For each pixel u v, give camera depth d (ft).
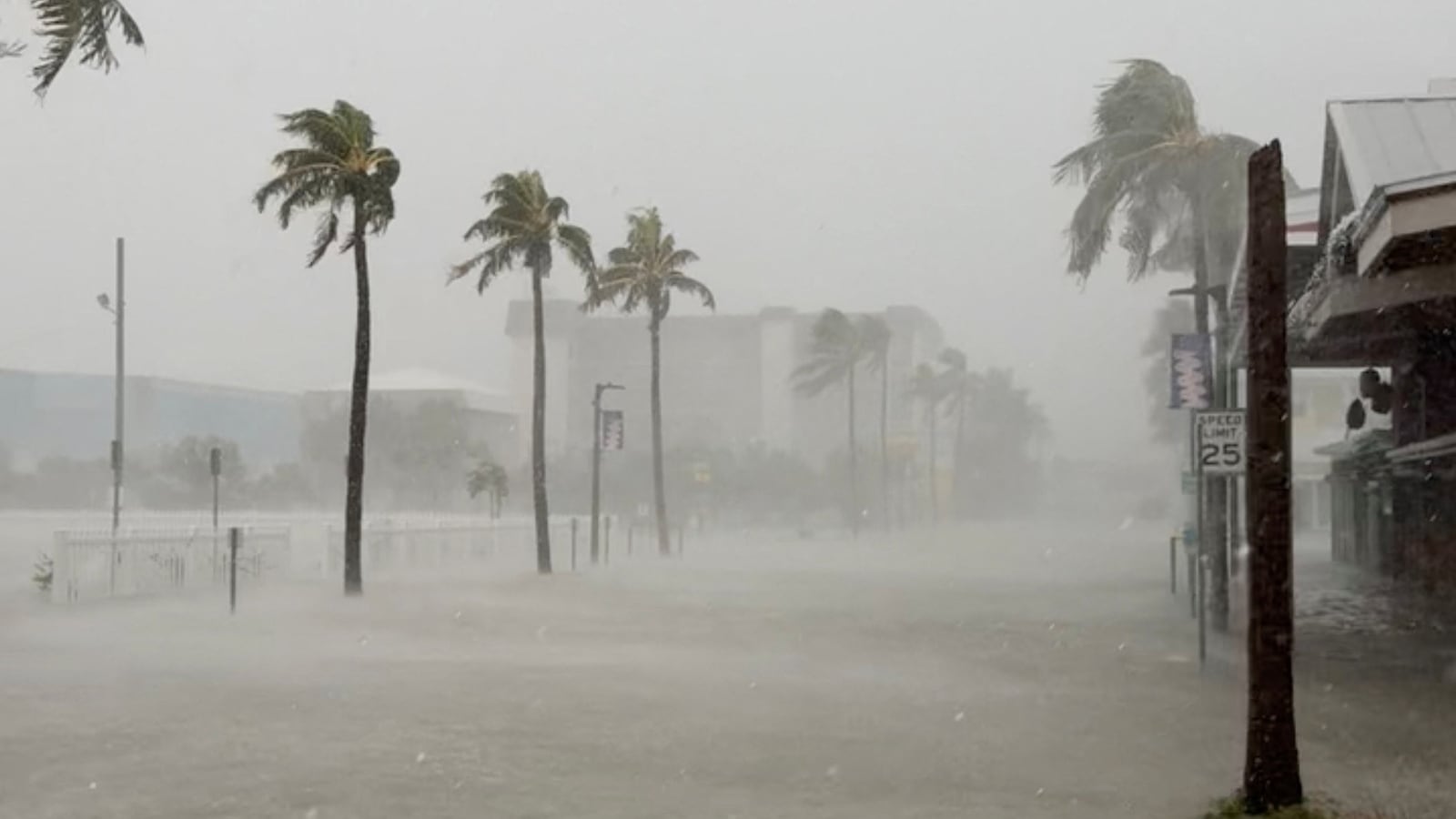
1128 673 59.41
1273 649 33.45
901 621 83.35
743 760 39.81
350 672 57.52
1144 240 114.42
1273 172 33.99
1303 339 79.92
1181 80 107.24
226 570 98.37
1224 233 106.11
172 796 34.53
